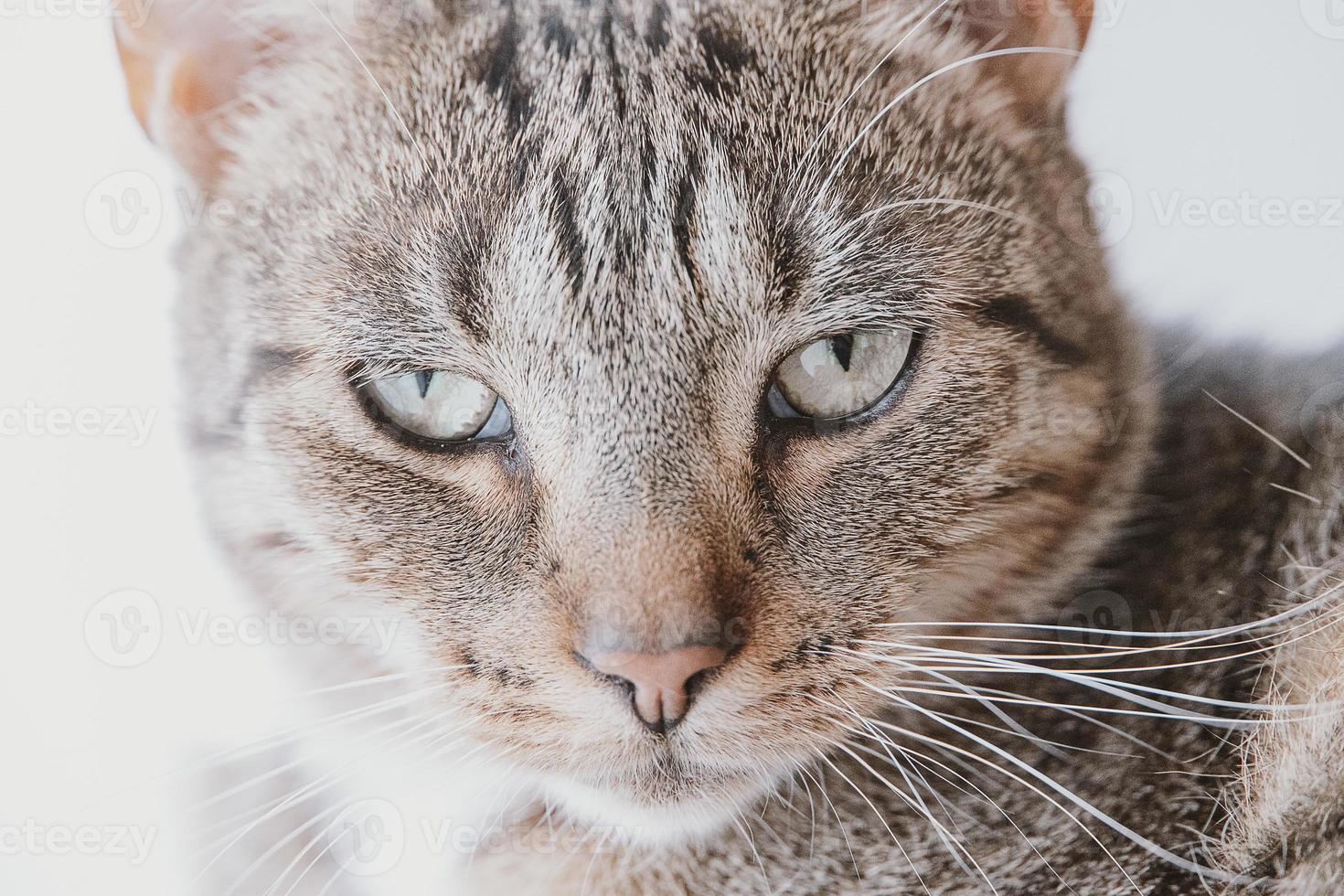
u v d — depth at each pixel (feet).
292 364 1.05
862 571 1.04
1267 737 1.07
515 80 1.04
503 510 1.04
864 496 1.04
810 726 1.04
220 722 1.11
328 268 1.04
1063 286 1.06
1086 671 1.06
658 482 1.01
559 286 1.02
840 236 1.03
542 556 1.02
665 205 1.03
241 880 1.12
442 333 1.03
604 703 1.02
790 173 1.03
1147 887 1.07
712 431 1.03
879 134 1.04
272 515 1.07
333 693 1.09
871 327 1.03
